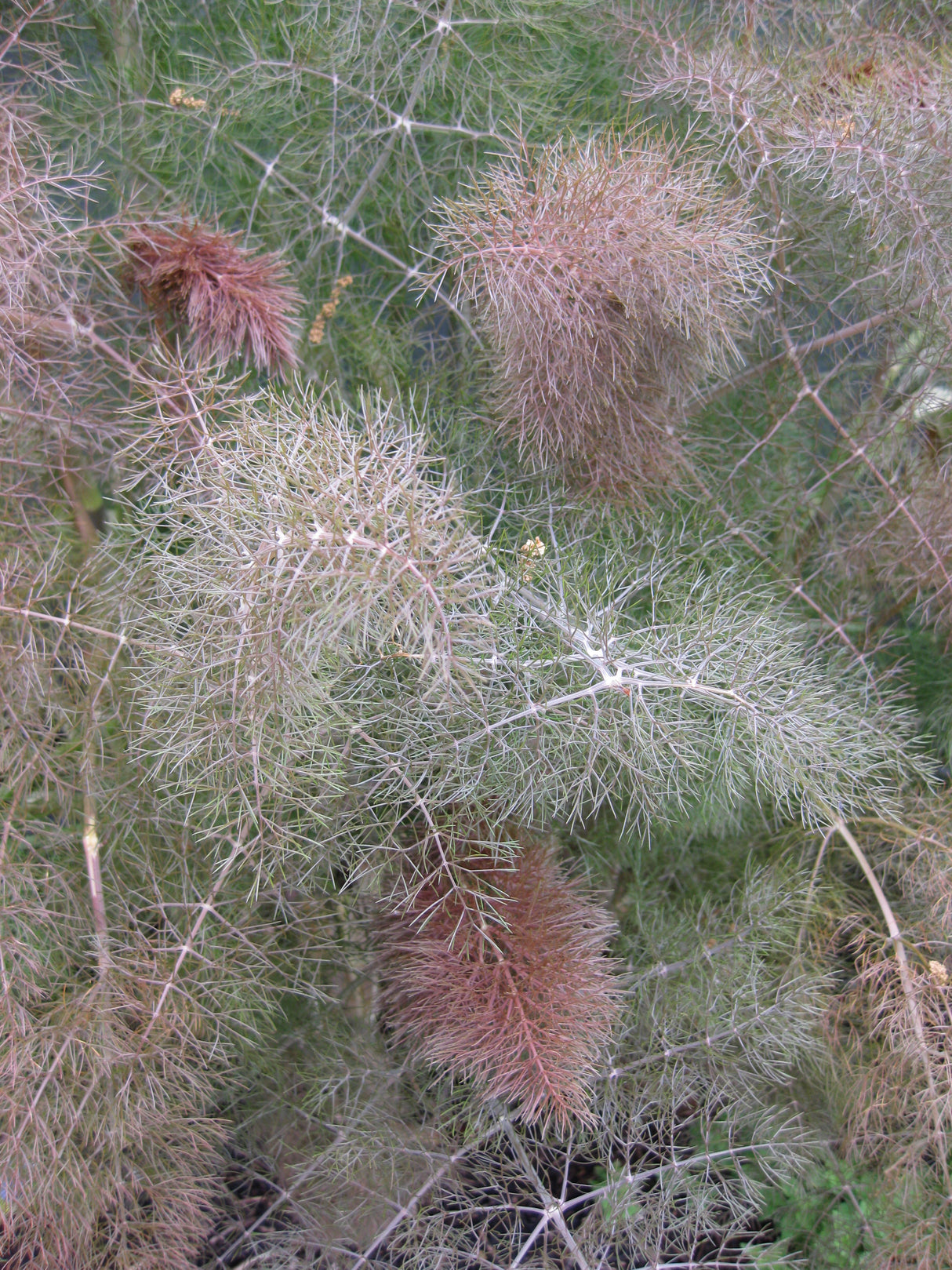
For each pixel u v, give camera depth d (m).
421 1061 0.42
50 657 0.41
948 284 0.43
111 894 0.41
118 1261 0.39
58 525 0.43
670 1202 0.41
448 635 0.32
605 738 0.38
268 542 0.33
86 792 0.41
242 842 0.38
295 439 0.35
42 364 0.42
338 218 0.47
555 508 0.42
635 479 0.42
